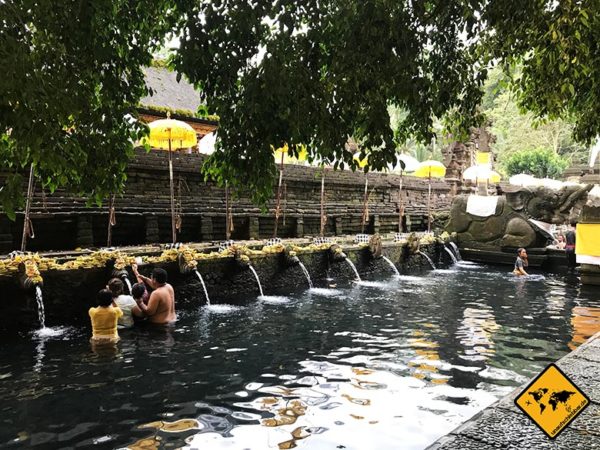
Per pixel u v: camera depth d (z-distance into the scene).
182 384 6.13
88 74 3.75
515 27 4.54
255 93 3.74
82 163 3.84
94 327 7.94
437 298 12.98
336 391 6.02
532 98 6.82
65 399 5.56
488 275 17.98
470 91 5.58
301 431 4.89
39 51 3.09
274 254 13.30
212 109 4.20
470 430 2.72
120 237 13.70
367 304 11.89
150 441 4.60
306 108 3.61
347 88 3.57
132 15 4.32
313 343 8.24
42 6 3.06
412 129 5.42
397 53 3.63
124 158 4.38
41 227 11.87
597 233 15.21
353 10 3.67
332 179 21.61
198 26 3.77
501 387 6.26
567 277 17.56
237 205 16.67
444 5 3.91
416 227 27.00
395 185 25.83
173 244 11.77
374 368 6.96
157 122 12.55
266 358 7.33
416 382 6.40
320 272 15.01
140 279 9.61
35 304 8.27
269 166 4.27
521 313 11.16
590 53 5.44
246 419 5.14
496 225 21.53
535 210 20.23
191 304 10.93
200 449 4.46
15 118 2.78
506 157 48.16
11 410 5.24
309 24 3.72
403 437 4.81
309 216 19.83
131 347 7.69
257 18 3.62
